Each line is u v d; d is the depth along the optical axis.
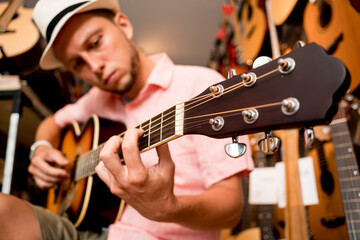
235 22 2.23
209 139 0.92
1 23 1.06
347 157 0.98
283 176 1.37
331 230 1.09
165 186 0.65
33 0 1.59
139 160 0.61
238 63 2.15
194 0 2.43
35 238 0.86
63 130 1.51
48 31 1.08
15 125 1.41
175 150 0.97
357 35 1.06
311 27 1.24
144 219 0.97
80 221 1.02
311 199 1.15
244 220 1.75
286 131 1.26
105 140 1.10
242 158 0.88
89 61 1.04
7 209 0.83
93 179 1.03
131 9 2.52
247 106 0.53
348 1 1.00
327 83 0.44
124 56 1.07
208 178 0.89
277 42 1.44
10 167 1.36
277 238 1.58
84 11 1.07
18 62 1.60
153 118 0.69
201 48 2.91
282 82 0.49
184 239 0.93
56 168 1.20
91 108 1.42
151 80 1.08
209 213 0.77
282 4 1.31
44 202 1.64
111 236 1.00
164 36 2.79
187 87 1.05
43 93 1.91
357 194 0.92
